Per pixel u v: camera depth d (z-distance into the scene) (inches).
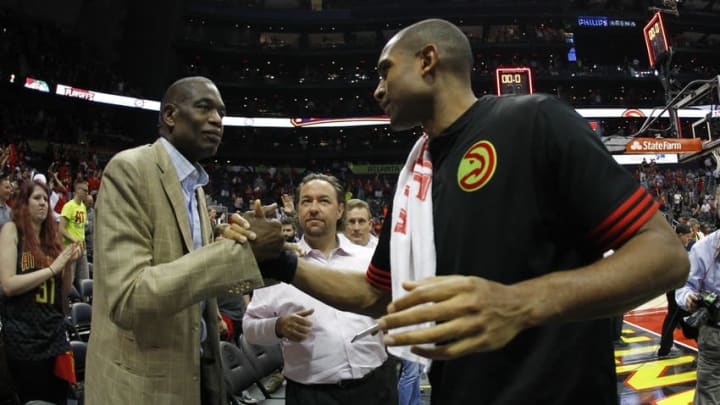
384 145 1234.0
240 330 209.8
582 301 29.7
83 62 978.1
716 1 1304.1
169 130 73.6
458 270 37.9
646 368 211.8
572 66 1270.9
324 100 1290.6
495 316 28.4
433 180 43.1
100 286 59.9
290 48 1257.4
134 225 61.6
